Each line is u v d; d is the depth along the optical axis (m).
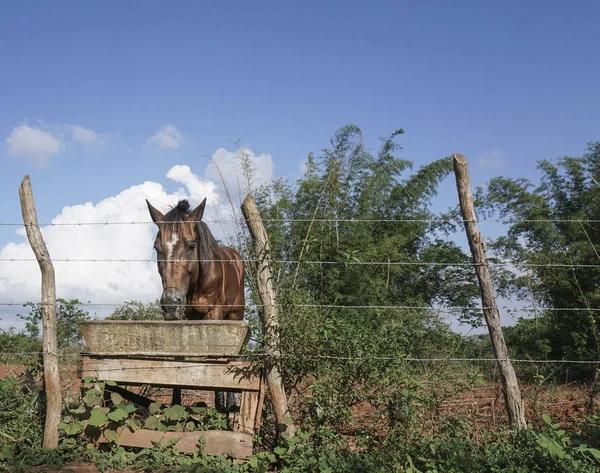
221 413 5.67
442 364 5.28
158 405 5.37
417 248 17.06
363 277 12.80
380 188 16.50
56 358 5.21
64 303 6.91
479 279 5.00
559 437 4.54
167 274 5.80
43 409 5.56
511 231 14.80
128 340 5.18
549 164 14.67
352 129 15.70
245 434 4.88
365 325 5.21
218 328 5.00
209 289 6.40
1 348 7.71
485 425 5.52
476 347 7.33
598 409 6.14
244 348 5.12
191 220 6.11
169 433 5.02
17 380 6.07
